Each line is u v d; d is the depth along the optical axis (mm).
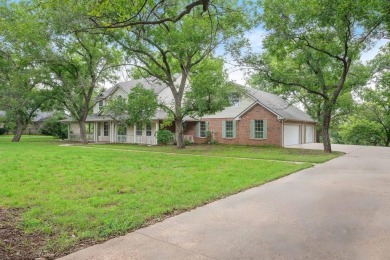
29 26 19234
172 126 24594
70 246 3480
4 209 4977
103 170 9062
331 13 11562
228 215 4723
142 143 24141
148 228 4121
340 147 21141
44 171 8797
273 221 4426
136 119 19156
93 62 23281
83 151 15852
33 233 3873
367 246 3516
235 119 22766
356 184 7152
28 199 5605
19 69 22891
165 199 5520
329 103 16000
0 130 41219
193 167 9766
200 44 17031
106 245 3539
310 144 24578
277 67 17625
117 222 4223
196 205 5230
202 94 17094
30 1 18344
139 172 8672
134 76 21906
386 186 6902
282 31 14172
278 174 8375
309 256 3250
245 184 6938
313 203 5430
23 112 25828
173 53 18203
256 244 3576
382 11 9047
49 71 23141
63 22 7832
